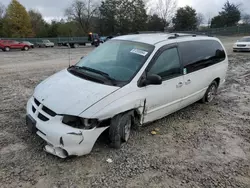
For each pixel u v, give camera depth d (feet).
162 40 14.47
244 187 10.02
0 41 92.07
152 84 12.59
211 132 14.89
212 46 18.93
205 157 12.07
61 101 10.70
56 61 49.34
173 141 13.47
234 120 16.98
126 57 13.60
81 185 9.53
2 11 209.56
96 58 14.55
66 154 10.37
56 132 10.05
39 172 10.11
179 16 196.44
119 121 11.60
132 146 12.58
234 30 167.84
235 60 47.11
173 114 17.48
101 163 10.96
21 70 35.09
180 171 10.81
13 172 10.02
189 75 15.75
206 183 10.11
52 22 216.54
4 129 13.66
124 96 11.50
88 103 10.55
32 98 12.35
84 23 212.84
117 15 194.59
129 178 10.12
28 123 11.43
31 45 109.91
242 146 13.38
